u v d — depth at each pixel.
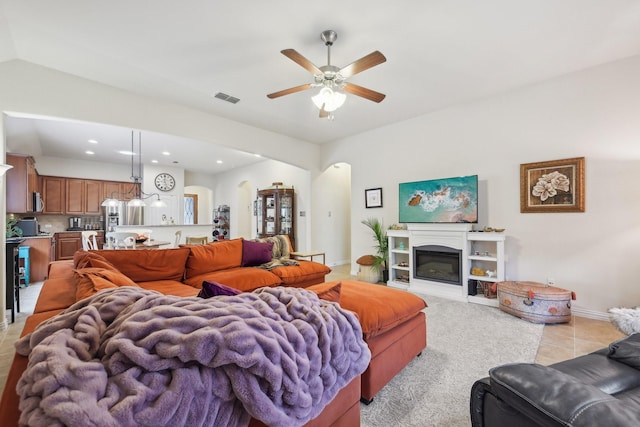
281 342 0.93
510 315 3.25
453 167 4.23
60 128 4.80
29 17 2.29
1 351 2.41
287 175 7.02
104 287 1.42
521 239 3.62
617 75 3.01
